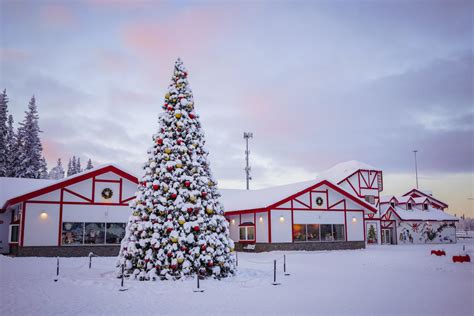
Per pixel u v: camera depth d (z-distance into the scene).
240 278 14.28
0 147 50.12
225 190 44.81
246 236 33.22
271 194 34.53
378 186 46.34
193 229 14.23
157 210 14.20
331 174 47.19
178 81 15.70
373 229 44.59
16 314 8.85
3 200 27.97
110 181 26.03
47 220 24.44
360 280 14.04
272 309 9.38
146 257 13.76
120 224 25.94
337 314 8.88
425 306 9.66
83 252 24.89
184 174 14.69
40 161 52.41
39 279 14.09
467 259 20.08
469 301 10.26
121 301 10.29
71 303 10.02
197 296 11.01
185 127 15.30
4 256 23.42
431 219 47.53
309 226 31.84
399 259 22.42
